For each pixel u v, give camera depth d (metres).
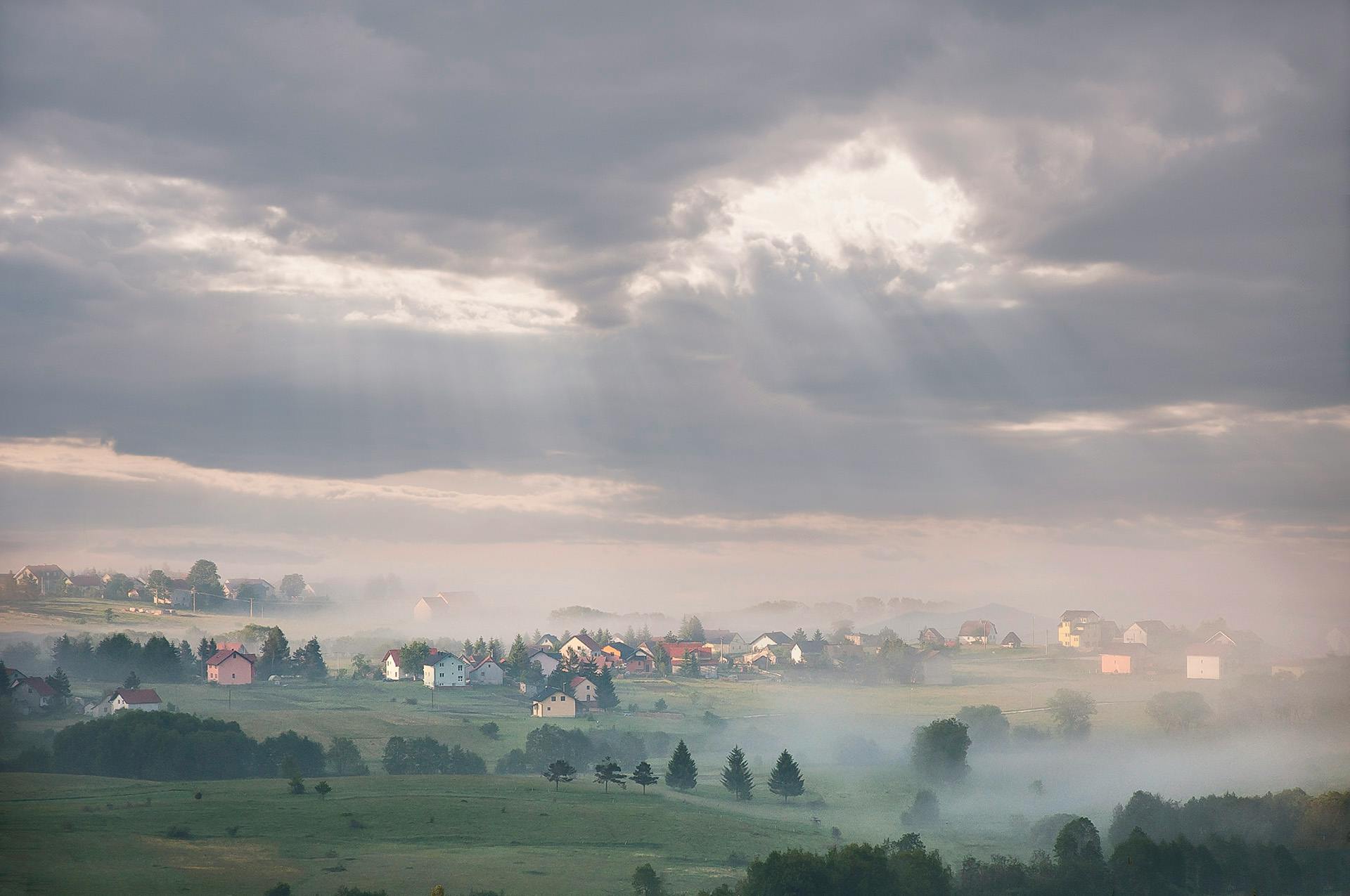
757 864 106.56
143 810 127.31
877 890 105.12
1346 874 117.38
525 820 129.25
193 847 113.19
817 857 108.69
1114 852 117.06
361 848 115.62
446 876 105.94
